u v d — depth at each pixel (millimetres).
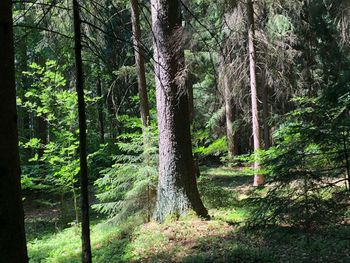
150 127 10945
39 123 19250
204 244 8078
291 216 4992
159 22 9703
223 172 20625
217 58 17734
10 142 3660
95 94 25234
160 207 9984
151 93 17781
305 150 5125
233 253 7246
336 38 17953
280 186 5215
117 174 10938
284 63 16750
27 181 12062
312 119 5000
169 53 9695
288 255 6758
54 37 10195
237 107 22266
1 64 3648
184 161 9938
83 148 4750
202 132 14539
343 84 4711
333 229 6570
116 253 8688
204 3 17531
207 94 23609
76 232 11812
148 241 8781
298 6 17047
